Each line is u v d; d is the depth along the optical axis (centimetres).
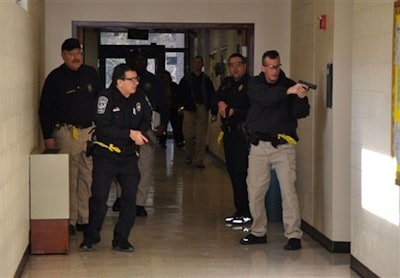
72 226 967
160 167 1686
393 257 679
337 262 828
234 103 1017
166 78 2070
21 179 775
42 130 930
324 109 898
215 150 1819
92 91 941
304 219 991
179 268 802
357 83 782
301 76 1025
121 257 849
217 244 916
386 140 696
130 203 870
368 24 746
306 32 996
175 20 1127
